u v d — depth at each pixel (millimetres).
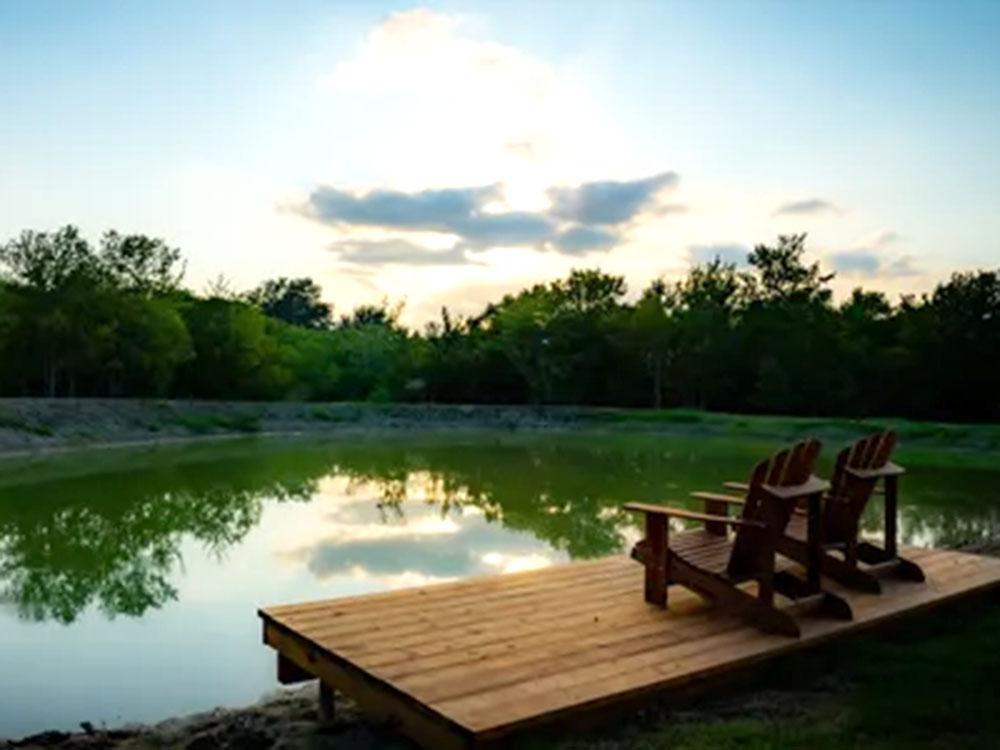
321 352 57500
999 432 30312
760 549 5254
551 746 3830
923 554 7250
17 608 8820
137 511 15664
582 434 39656
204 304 50531
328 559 11359
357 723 4801
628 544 12203
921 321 41250
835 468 6102
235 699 6125
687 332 49406
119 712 5906
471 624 5184
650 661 4555
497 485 19250
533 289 56344
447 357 55750
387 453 28578
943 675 4727
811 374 43094
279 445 32250
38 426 30469
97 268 43031
